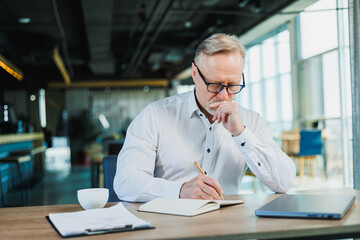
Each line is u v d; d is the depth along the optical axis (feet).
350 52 12.27
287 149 23.35
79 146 48.16
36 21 31.48
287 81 29.63
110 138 22.36
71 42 39.01
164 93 54.65
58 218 3.35
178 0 27.58
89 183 25.59
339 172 23.94
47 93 55.98
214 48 4.36
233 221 3.19
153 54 42.91
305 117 28.25
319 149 21.62
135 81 53.26
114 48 41.27
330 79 25.44
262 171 4.54
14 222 3.41
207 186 3.97
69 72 48.80
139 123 5.16
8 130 26.04
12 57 35.70
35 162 32.30
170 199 3.92
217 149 5.12
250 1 23.50
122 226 2.98
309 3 19.07
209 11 24.89
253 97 35.73
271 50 31.37
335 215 3.13
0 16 29.89
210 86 4.48
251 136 4.53
